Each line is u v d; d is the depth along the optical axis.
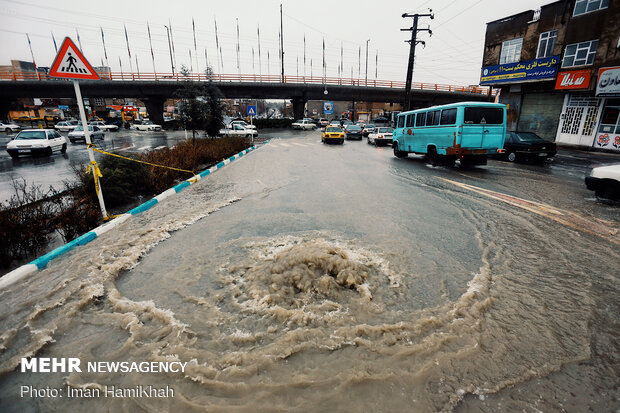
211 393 2.20
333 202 7.12
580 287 3.54
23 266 3.89
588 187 7.38
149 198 7.88
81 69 5.41
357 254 4.30
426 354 2.52
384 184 9.15
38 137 16.72
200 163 13.37
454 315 3.01
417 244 4.71
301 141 27.48
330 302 3.17
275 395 2.17
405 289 3.46
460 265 4.05
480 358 2.49
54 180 10.17
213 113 18.31
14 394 2.22
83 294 3.40
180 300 3.30
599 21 17.97
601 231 5.30
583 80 18.80
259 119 49.94
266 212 6.41
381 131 23.45
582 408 2.08
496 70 23.97
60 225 5.21
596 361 2.48
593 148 18.84
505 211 6.44
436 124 12.41
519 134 14.30
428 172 11.30
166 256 4.39
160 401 2.14
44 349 2.64
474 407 2.08
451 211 6.43
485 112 11.20
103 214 6.04
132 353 2.57
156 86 43.22
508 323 2.91
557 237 5.02
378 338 2.69
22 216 4.86
